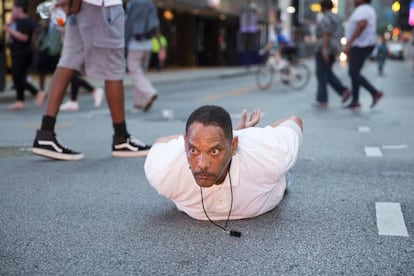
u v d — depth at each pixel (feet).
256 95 45.47
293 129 10.88
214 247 9.48
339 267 8.63
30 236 10.15
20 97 34.73
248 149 9.84
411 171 15.42
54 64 38.68
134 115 30.17
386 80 68.95
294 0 148.36
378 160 16.98
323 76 33.71
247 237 9.95
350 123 26.11
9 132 23.39
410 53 174.50
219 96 44.06
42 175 15.01
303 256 9.07
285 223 10.71
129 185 13.84
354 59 31.27
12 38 33.96
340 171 15.43
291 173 15.16
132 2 31.09
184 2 89.25
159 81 62.23
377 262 8.80
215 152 8.73
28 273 8.47
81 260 8.99
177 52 111.24
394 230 10.29
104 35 16.42
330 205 11.97
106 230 10.43
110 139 21.44
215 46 118.11
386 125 25.25
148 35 31.24
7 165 16.35
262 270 8.53
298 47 163.63
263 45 127.85
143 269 8.61
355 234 10.09
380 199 12.46
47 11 16.89
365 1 30.94
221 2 104.27
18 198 12.74
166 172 9.91
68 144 20.24
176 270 8.55
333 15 33.04
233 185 9.81
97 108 34.60
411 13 96.53
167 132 23.44
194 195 10.18
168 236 10.04
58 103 16.81
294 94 46.85
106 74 16.96
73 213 11.53
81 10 16.21
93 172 15.33
